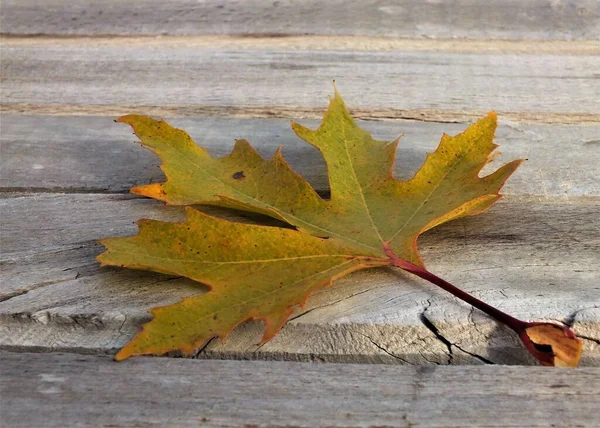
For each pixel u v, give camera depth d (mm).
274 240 515
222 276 505
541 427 469
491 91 677
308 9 794
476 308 512
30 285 526
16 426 472
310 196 545
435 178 547
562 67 702
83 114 664
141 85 690
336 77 694
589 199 577
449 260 537
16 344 511
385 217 535
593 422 470
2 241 552
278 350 505
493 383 484
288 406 478
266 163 561
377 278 528
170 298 519
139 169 611
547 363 490
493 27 755
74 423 472
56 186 597
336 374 489
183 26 765
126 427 471
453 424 471
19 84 692
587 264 534
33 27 763
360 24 763
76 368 491
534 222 560
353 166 557
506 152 615
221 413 475
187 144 567
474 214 537
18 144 633
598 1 801
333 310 513
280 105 669
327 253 516
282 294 499
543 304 514
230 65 710
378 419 473
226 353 503
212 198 547
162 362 493
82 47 735
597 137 628
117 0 820
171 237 513
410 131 642
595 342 507
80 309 514
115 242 512
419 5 800
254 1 813
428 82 688
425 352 507
